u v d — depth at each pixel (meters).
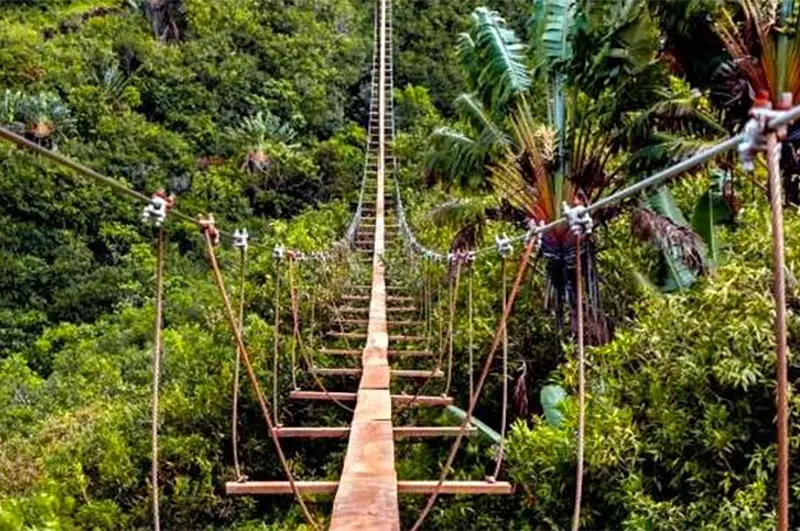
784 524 1.16
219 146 23.44
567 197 6.10
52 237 19.17
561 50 6.42
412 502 5.67
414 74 27.16
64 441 7.60
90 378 11.61
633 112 6.04
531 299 7.21
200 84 25.09
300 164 22.20
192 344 9.07
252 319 8.32
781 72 4.98
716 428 3.79
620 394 4.42
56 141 21.02
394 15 29.09
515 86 6.56
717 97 5.70
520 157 6.25
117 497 6.44
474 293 7.57
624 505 3.95
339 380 7.32
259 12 29.36
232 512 6.51
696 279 5.91
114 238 19.70
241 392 7.13
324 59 28.11
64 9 29.70
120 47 26.08
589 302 5.91
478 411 7.05
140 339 14.27
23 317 17.20
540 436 4.71
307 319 8.31
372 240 12.85
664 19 5.61
